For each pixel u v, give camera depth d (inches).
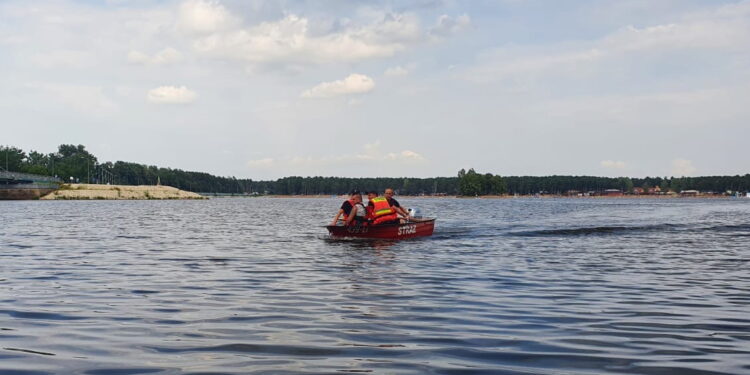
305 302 335.0
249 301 338.0
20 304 325.7
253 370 203.9
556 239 810.2
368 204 796.6
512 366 210.4
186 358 219.1
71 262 527.2
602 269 486.9
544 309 315.6
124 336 253.1
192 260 548.1
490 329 268.4
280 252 626.5
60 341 244.1
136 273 456.4
